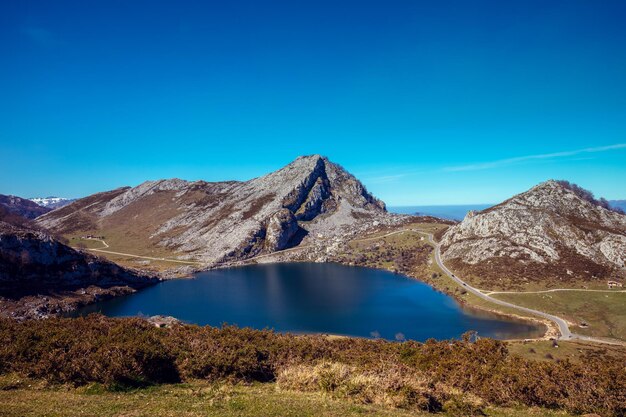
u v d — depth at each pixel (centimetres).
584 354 9488
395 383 2641
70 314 14750
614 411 2605
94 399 2191
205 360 3036
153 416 1880
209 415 1947
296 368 3131
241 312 14838
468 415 2406
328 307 15612
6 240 16112
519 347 10188
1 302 14388
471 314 14625
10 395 2173
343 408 2212
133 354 2741
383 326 13138
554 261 17900
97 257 19875
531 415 2555
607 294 14700
